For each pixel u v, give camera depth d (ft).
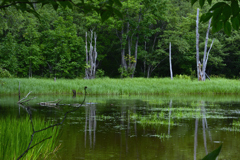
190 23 134.00
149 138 22.75
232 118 33.06
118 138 22.62
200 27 134.51
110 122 30.12
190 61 142.31
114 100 54.70
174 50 140.36
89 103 48.34
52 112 36.70
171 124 29.09
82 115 34.88
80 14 129.29
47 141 17.10
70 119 31.68
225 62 146.10
